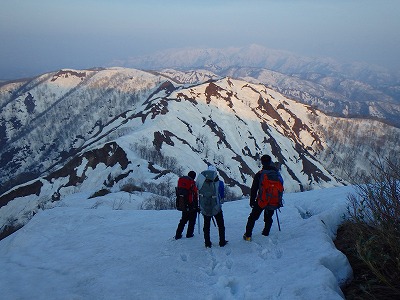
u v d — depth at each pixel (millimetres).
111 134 137375
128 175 84375
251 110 182125
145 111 146250
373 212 6328
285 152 158375
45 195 89625
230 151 141125
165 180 77000
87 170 95125
